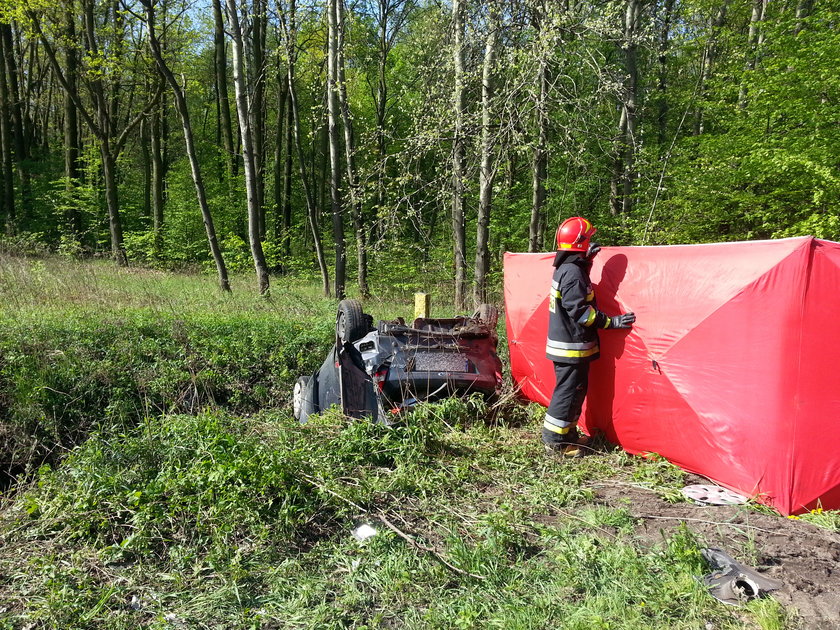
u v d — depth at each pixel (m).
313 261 22.05
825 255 3.79
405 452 4.54
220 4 15.19
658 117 18.94
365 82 27.47
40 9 18.36
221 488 3.67
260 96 24.69
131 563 3.25
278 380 8.03
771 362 3.90
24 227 26.22
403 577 3.03
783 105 10.27
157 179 26.75
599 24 9.50
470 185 11.94
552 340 4.90
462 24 10.97
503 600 2.88
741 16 19.09
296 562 3.21
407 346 5.43
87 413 6.49
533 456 4.87
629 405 4.93
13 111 29.75
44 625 2.71
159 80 21.52
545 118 10.27
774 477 3.88
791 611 2.76
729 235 12.36
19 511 3.82
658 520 3.76
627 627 2.63
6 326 7.77
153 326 8.62
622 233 14.85
